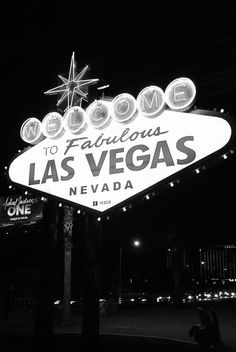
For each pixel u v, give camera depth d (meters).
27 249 35.34
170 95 10.98
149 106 11.25
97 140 12.16
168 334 17.28
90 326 11.46
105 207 11.60
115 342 14.83
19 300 29.67
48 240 13.23
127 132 11.70
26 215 25.84
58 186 12.47
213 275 131.12
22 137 13.30
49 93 14.05
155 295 45.19
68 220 22.86
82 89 13.52
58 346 13.39
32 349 12.72
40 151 13.05
